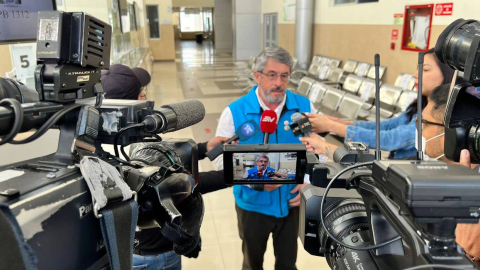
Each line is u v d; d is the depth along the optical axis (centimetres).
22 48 188
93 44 65
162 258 121
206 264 257
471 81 71
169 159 90
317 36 914
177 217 69
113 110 74
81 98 66
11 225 46
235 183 97
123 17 541
